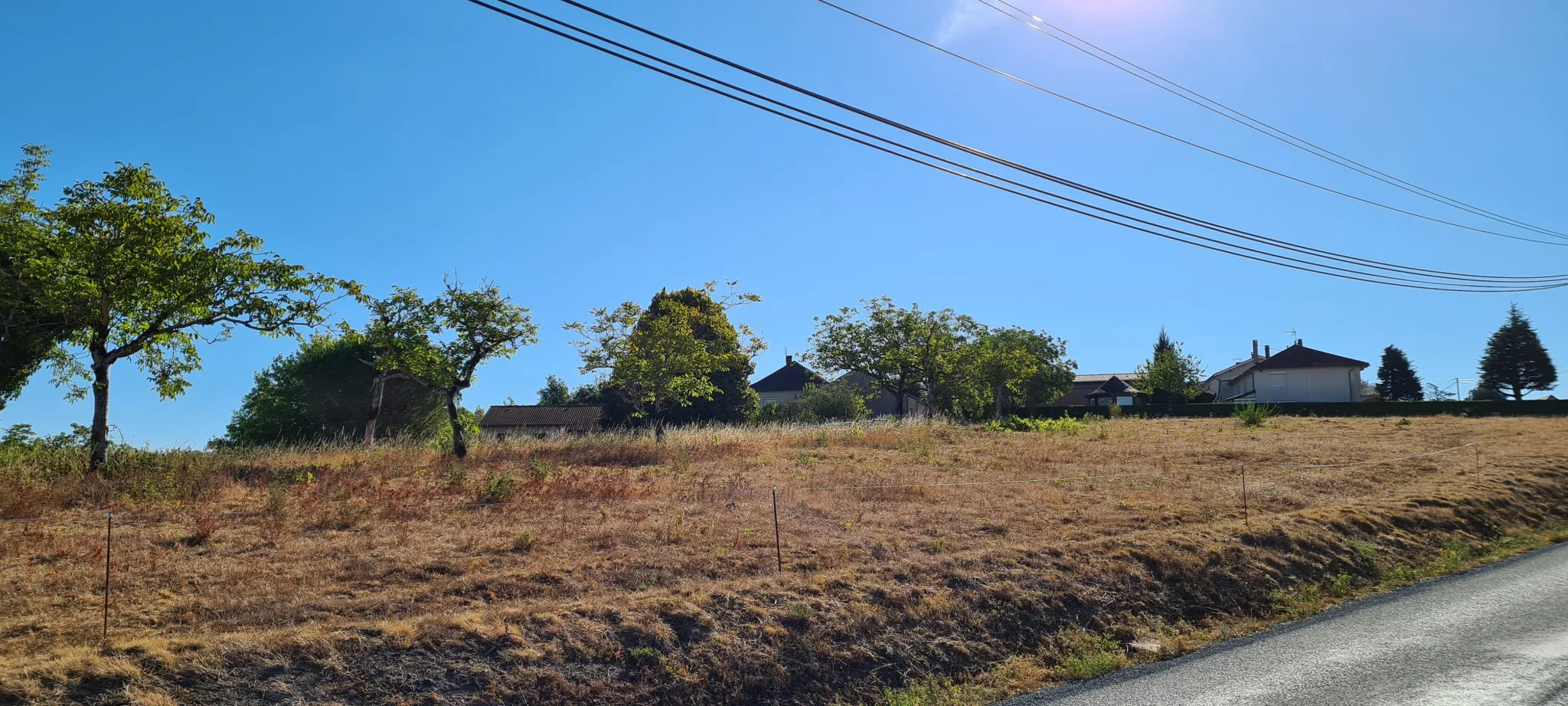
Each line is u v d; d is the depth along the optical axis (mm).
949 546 11461
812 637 8492
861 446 23516
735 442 23516
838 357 37750
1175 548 11391
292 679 6867
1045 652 8945
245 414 35812
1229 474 18250
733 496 14633
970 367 37906
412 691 6977
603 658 7762
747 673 7926
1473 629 8930
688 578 9805
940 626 9062
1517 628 8867
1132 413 51031
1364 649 8406
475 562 10000
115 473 14914
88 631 7535
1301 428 30828
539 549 10711
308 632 7410
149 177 15727
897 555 10891
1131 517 13516
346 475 16156
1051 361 64062
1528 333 60469
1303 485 17141
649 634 8102
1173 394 63094
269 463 17531
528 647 7652
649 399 26109
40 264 15047
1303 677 7637
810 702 7832
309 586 8977
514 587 9234
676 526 12016
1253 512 14398
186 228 15969
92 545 10133
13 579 8766
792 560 10570
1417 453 21859
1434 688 7121
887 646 8633
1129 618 9812
